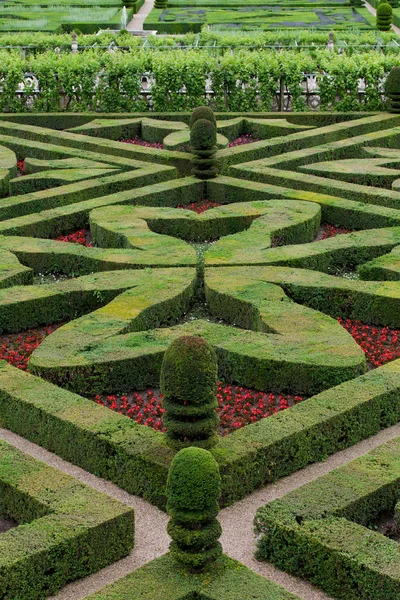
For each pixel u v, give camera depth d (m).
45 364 12.69
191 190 22.70
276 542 9.28
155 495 10.30
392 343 14.44
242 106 32.75
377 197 21.39
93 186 22.17
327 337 13.56
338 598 8.89
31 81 33.56
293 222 19.22
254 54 33.12
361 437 11.78
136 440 10.74
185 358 9.45
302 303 15.67
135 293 15.30
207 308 16.16
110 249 17.80
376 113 31.34
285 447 10.81
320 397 11.81
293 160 24.75
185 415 9.56
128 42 41.00
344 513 9.55
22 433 11.99
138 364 12.93
